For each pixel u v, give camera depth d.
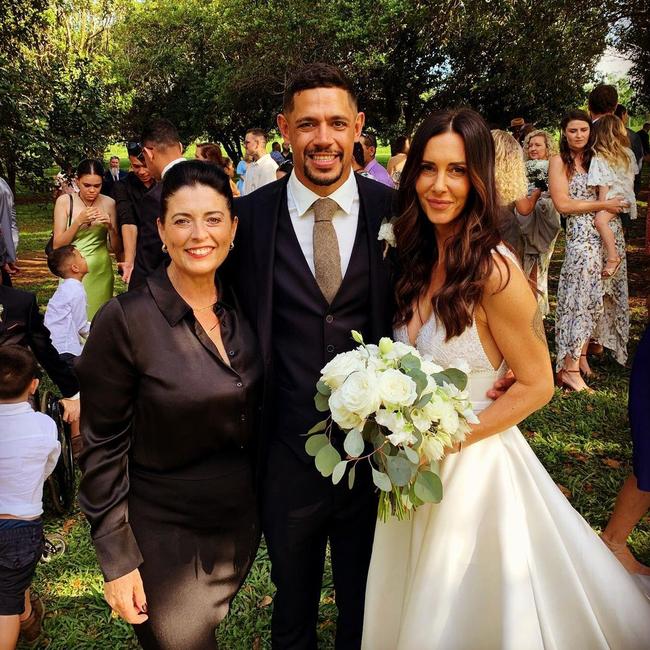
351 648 2.46
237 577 2.17
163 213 1.97
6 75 8.02
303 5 21.53
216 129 30.38
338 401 1.84
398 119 23.75
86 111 9.08
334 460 1.89
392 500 2.04
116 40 28.31
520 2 11.77
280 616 2.39
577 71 12.19
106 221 5.73
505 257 2.04
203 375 1.95
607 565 2.25
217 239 1.96
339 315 2.22
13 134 8.07
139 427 1.99
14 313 3.53
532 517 2.19
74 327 4.53
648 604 2.28
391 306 2.30
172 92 29.45
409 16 19.44
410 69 21.83
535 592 2.11
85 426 1.98
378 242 2.25
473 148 2.00
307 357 2.22
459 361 2.04
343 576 2.41
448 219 2.08
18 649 2.88
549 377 2.12
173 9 27.97
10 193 6.74
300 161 2.18
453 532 2.13
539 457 4.16
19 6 10.32
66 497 3.89
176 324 1.96
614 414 4.72
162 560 2.02
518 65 12.82
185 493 2.02
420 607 2.11
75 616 3.06
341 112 2.13
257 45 22.83
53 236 5.82
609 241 4.98
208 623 2.07
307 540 2.28
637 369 2.87
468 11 14.45
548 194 5.34
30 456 2.66
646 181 18.64
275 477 2.25
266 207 2.29
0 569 2.56
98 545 1.94
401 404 1.80
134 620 1.96
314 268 2.23
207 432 1.99
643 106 14.49
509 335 2.07
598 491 3.78
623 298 5.38
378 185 2.38
